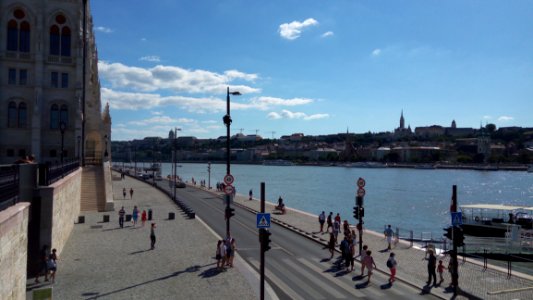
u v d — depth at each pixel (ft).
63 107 196.03
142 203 203.72
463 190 489.26
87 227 131.03
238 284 74.13
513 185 573.74
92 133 218.59
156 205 196.13
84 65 198.70
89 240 112.06
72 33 196.54
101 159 210.38
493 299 66.80
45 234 76.59
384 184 568.41
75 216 137.39
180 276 79.05
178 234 123.44
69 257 92.73
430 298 67.77
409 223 239.71
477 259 104.78
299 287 72.95
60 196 93.20
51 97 193.88
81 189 171.63
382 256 98.73
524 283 76.59
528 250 112.16
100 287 71.36
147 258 93.25
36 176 76.79
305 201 352.49
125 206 190.08
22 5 188.65
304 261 92.53
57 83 194.80
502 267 92.99
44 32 192.65
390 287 73.46
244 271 82.99
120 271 82.12
